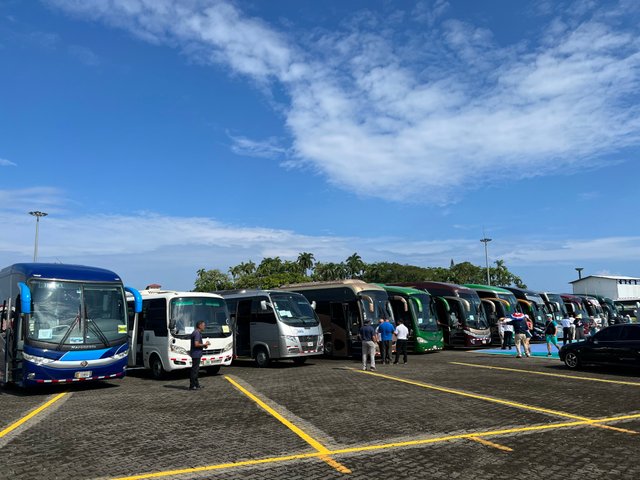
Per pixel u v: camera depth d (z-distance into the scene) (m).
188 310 17.61
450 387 13.46
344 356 24.08
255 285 85.88
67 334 13.81
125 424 9.48
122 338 14.73
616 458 6.90
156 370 17.50
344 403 11.24
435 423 9.10
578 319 28.78
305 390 13.38
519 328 22.89
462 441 7.85
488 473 6.33
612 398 11.59
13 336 14.01
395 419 9.48
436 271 96.25
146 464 6.90
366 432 8.52
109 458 7.20
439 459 6.93
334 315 24.27
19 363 13.48
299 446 7.71
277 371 18.78
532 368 18.11
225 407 11.11
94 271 15.10
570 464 6.66
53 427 9.36
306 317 21.20
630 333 16.25
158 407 11.30
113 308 14.84
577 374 16.22
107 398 12.88
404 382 14.61
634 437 8.02
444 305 28.89
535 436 8.12
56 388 15.24
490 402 11.15
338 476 6.30
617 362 16.28
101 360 14.11
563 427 8.72
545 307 35.69
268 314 20.75
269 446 7.73
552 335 23.17
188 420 9.74
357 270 104.94
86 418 10.17
